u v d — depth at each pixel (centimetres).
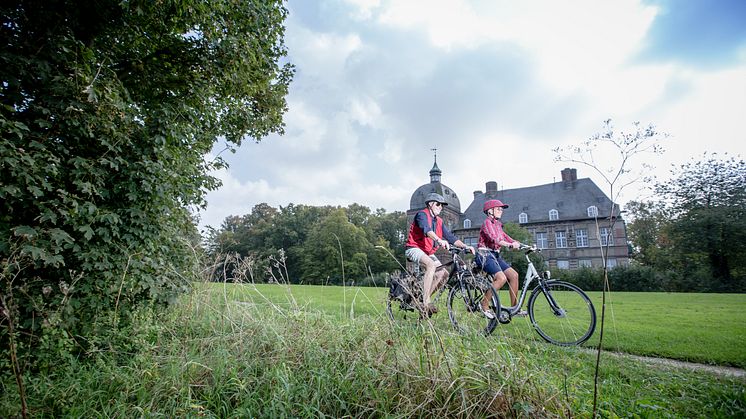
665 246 2503
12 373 252
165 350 324
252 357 286
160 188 404
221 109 745
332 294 954
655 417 205
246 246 6325
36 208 333
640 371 291
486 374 217
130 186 384
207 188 621
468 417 191
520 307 438
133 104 433
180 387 238
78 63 384
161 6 555
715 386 253
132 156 410
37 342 288
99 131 379
